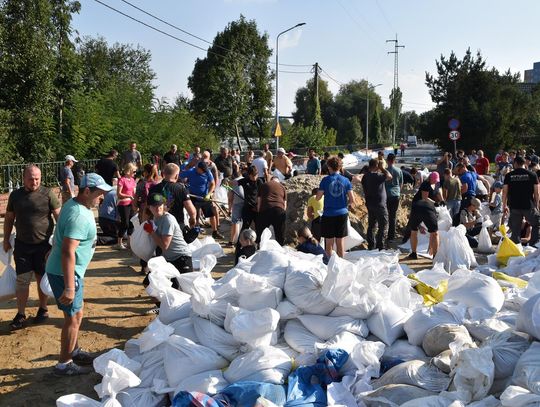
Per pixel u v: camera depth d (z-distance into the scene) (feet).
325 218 29.86
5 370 17.43
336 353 14.82
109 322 21.80
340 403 13.48
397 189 37.93
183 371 14.88
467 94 142.92
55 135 74.84
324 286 16.47
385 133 300.61
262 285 16.70
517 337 13.99
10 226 21.02
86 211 16.67
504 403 11.36
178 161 55.88
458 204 38.37
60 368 16.98
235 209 36.35
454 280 19.24
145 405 14.25
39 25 75.25
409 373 13.56
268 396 13.53
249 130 154.51
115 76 150.51
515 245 29.71
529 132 147.74
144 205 33.58
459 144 142.00
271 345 15.81
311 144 155.33
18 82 72.13
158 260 19.48
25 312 22.29
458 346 13.91
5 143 65.21
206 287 16.69
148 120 91.45
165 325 16.69
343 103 270.05
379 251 30.94
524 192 33.32
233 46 158.30
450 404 11.71
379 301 16.85
